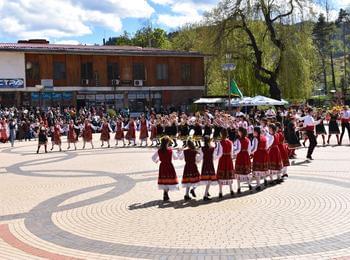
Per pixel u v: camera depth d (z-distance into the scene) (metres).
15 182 16.47
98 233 9.71
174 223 10.32
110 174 17.61
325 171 16.97
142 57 53.12
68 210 11.88
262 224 10.05
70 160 22.75
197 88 55.94
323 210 11.15
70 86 49.47
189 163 12.67
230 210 11.41
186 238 9.16
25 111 41.31
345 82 85.75
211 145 13.14
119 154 25.02
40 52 47.34
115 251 8.48
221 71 47.28
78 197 13.48
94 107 49.78
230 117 26.20
